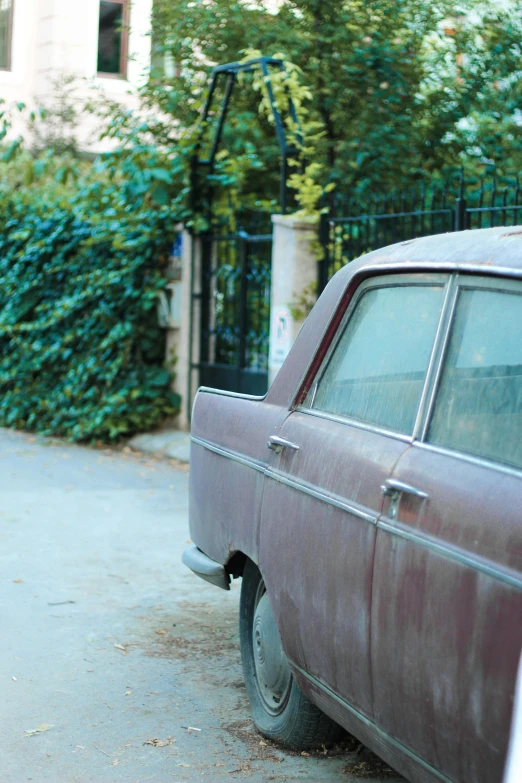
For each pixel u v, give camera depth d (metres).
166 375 11.94
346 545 2.94
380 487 2.80
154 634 5.20
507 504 2.30
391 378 3.06
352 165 10.95
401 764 2.71
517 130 11.02
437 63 11.38
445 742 2.42
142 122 12.10
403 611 2.60
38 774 3.58
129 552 6.81
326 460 3.19
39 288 13.05
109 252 12.14
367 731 2.88
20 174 14.42
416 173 11.12
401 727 2.64
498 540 2.29
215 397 4.44
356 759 3.80
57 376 12.74
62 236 12.66
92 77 15.05
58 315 12.24
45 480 9.44
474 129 11.33
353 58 10.82
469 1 11.34
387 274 3.29
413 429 2.83
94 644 5.01
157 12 11.54
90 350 12.13
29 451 11.28
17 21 17.94
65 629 5.21
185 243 11.66
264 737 3.97
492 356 2.60
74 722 4.06
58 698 4.31
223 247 11.43
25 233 13.11
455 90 11.22
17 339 13.15
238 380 10.99
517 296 2.58
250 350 10.98
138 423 11.84
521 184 9.92
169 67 12.30
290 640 3.37
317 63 11.05
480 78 11.16
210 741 3.93
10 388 13.61
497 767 2.21
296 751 3.84
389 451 2.86
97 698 4.33
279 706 3.86
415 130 11.12
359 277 3.45
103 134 11.61
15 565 6.37
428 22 11.24
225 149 11.22
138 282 11.91
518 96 11.14
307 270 9.58
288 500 3.41
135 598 5.81
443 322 2.86
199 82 11.44
